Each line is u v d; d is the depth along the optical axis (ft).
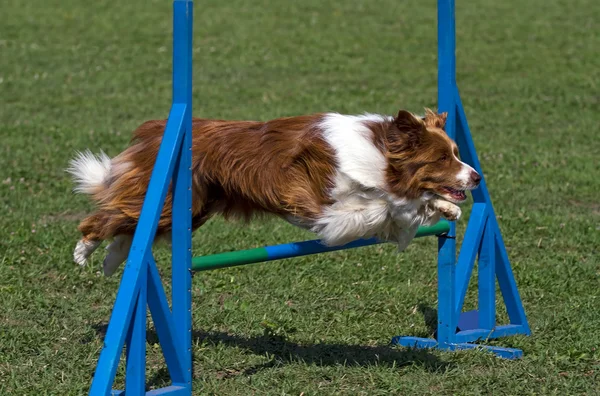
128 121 74.28
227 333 33.42
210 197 29.94
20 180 54.95
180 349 26.48
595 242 45.78
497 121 76.33
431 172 28.81
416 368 29.96
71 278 38.63
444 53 31.24
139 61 98.48
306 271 40.65
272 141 28.86
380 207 28.89
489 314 33.71
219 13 123.03
